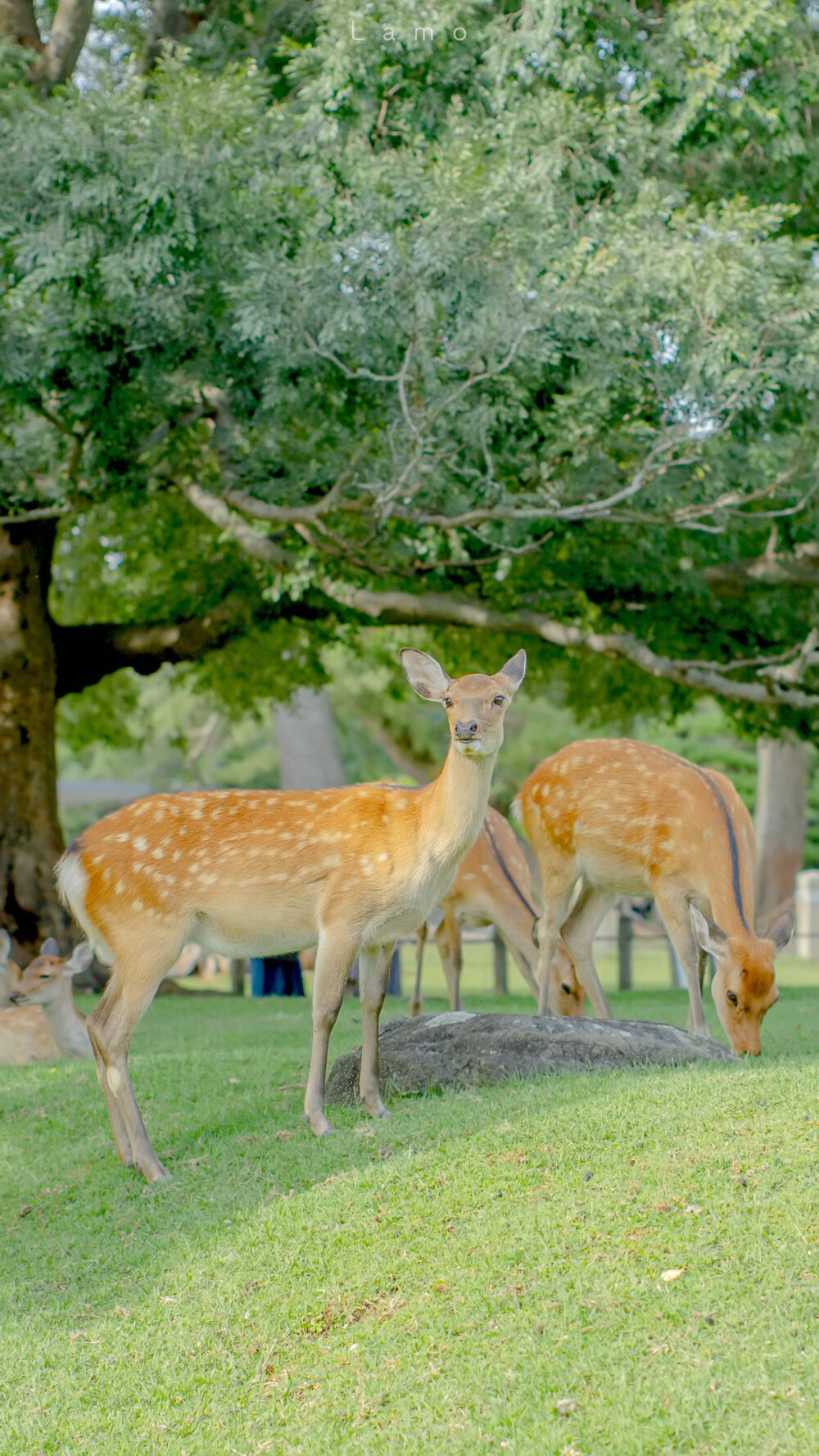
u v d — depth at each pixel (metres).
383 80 10.56
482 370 10.80
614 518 11.52
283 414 11.62
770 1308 4.20
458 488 11.88
